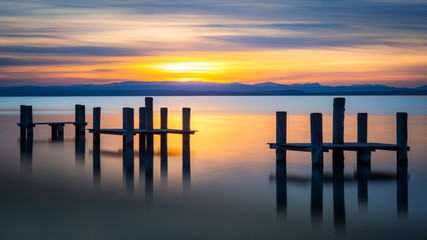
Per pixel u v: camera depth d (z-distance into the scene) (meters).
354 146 18.47
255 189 15.40
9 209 12.91
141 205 13.34
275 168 19.27
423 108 78.12
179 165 19.95
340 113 18.88
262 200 13.95
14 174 17.77
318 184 16.12
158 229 11.25
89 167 19.34
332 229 11.25
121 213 12.54
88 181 16.52
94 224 11.60
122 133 24.41
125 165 19.88
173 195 14.55
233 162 20.78
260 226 11.47
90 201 13.77
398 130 18.59
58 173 17.98
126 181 16.53
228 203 13.59
